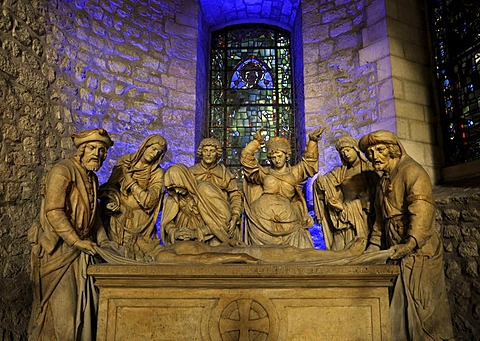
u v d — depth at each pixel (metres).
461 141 4.22
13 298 2.90
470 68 4.23
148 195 3.12
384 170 2.94
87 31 4.17
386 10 4.53
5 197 2.96
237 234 3.26
